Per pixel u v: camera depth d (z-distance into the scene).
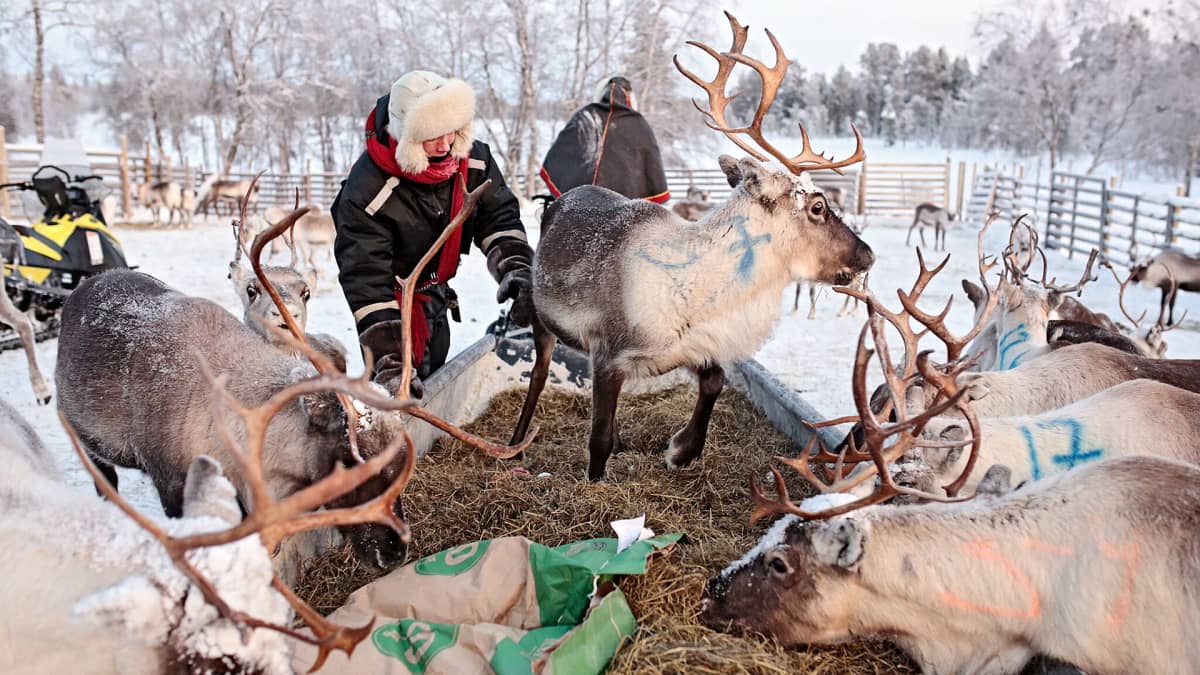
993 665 2.78
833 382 7.91
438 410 5.01
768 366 8.52
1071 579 2.61
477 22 28.70
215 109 35.88
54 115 42.41
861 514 2.78
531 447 5.16
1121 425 3.35
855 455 3.05
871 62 78.69
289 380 3.14
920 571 2.70
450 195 4.64
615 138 5.97
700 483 4.53
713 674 2.79
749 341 4.17
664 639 2.98
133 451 3.39
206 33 34.72
